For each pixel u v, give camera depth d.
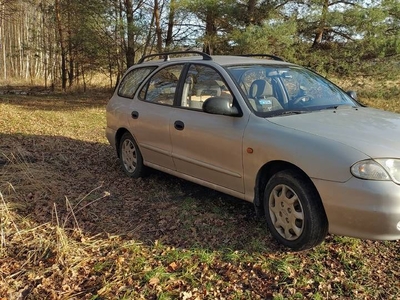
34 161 6.38
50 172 5.71
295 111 4.00
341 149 3.17
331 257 3.49
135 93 5.63
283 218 3.61
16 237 3.74
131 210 4.55
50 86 26.08
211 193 5.04
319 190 3.22
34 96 19.69
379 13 11.83
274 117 3.83
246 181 3.90
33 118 11.43
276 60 5.14
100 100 18.34
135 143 5.57
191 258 3.46
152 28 16.72
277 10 13.66
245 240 3.79
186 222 4.19
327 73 13.81
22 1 23.22
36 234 3.81
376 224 2.98
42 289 3.04
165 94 5.05
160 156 5.05
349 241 3.72
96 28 18.64
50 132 9.20
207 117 4.29
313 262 3.41
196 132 4.37
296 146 3.40
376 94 14.10
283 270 3.26
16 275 3.22
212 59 4.73
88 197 4.86
